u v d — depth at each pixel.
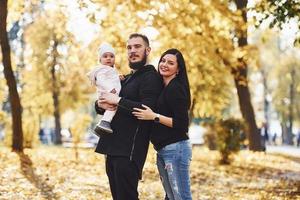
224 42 17.67
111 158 5.91
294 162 21.47
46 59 42.66
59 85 43.66
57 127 45.00
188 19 16.27
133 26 16.80
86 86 45.19
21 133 17.72
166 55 6.11
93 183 12.25
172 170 6.04
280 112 62.00
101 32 17.25
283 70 61.38
